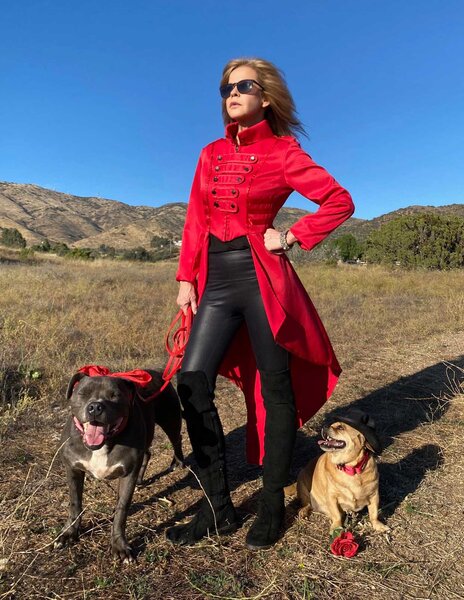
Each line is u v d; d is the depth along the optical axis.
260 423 3.24
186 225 3.12
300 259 26.52
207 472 2.89
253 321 2.83
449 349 7.37
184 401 2.88
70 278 14.99
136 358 6.39
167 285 14.38
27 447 3.94
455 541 2.94
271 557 2.78
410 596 2.51
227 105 2.94
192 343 2.90
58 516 3.08
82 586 2.50
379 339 7.97
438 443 4.20
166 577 2.59
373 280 16.50
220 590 2.50
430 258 21.30
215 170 2.88
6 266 19.30
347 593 2.52
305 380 3.16
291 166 2.74
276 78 2.91
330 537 2.97
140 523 3.07
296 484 3.42
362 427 2.89
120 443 2.68
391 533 3.01
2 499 3.22
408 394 5.43
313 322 2.93
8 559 2.65
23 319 7.62
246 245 2.81
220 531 2.93
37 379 5.32
